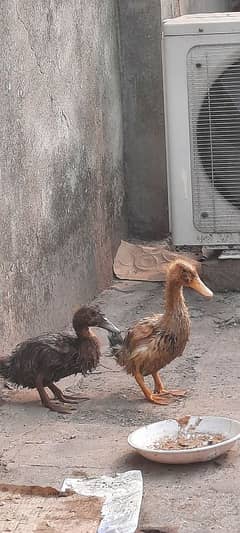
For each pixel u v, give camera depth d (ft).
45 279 7.78
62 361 6.40
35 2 7.59
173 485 5.18
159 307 8.63
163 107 10.27
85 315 6.44
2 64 6.91
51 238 7.93
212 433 5.70
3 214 6.93
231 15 9.08
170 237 10.48
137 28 10.23
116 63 10.11
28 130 7.43
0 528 4.71
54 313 7.98
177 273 6.39
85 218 8.85
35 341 6.42
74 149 8.57
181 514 4.88
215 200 8.85
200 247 10.07
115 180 9.98
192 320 8.23
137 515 4.75
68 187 8.39
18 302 7.20
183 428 5.74
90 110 9.08
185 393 6.58
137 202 10.48
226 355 7.36
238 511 4.90
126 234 10.43
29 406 6.48
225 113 8.72
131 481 5.11
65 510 4.86
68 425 6.13
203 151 8.80
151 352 6.38
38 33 7.66
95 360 6.50
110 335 6.60
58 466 5.51
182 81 8.76
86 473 5.38
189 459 5.34
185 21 8.76
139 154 10.40
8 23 7.02
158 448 5.57
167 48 8.73
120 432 5.98
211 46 8.66
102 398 6.58
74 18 8.61
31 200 7.50
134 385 6.82
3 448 5.80
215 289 8.95
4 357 6.56
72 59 8.54
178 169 8.87
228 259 8.89
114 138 9.96
